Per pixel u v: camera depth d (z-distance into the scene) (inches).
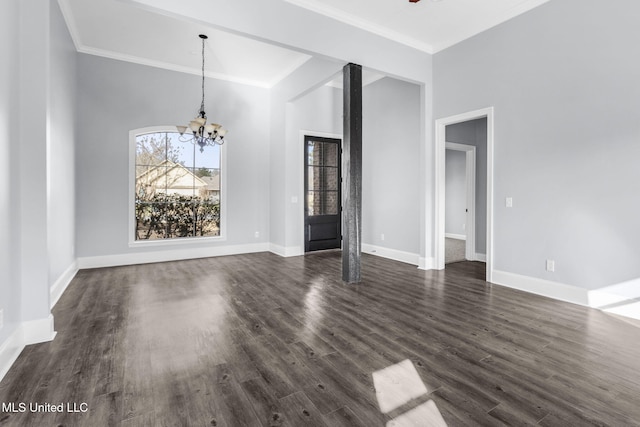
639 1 111.9
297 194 238.8
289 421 62.0
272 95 246.2
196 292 145.6
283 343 95.2
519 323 110.2
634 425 60.5
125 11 150.9
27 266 93.3
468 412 64.5
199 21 118.0
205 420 62.2
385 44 166.6
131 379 76.0
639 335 100.2
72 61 169.9
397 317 115.7
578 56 127.3
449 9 147.9
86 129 188.1
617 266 118.5
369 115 243.6
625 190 116.0
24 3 93.1
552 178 136.3
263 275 177.3
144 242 207.8
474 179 221.6
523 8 143.9
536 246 142.7
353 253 161.2
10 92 85.0
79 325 107.8
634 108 113.5
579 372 79.2
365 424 61.2
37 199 94.3
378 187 237.3
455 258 227.9
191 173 225.5
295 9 138.6
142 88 203.8
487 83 159.6
